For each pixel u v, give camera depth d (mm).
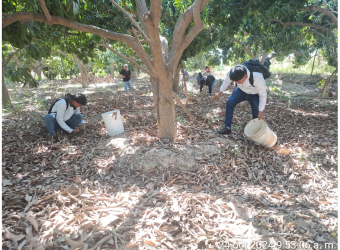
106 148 3361
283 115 5324
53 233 1786
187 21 3107
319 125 4504
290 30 7012
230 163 2943
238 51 11469
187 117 5039
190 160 2893
